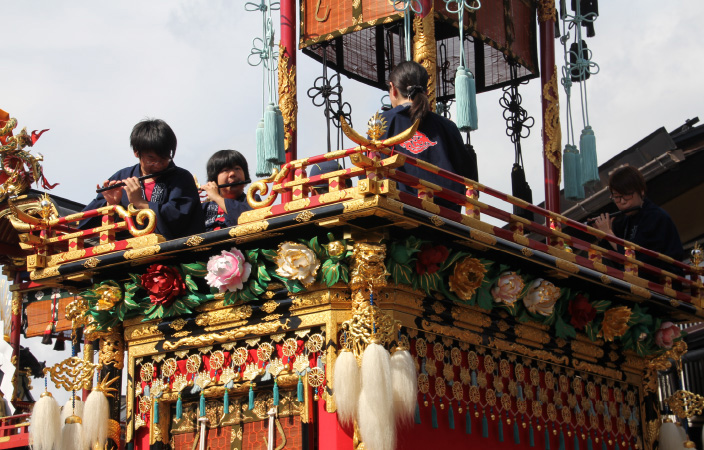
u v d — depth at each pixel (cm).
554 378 896
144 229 812
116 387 854
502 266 814
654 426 1002
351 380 691
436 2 1071
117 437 848
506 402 834
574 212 1486
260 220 743
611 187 1055
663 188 1530
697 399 1013
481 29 1124
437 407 770
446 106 1309
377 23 1088
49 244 866
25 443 1123
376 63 1277
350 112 1141
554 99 1215
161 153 897
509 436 830
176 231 877
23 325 1201
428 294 771
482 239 754
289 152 1112
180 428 810
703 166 1500
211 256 789
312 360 747
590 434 920
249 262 775
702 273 1027
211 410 800
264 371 766
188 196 895
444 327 786
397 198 695
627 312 935
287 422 759
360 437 704
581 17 1205
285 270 739
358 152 709
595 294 927
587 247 896
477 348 820
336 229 731
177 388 805
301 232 743
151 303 827
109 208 837
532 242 813
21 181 1126
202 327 808
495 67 1283
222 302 795
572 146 1189
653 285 955
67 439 821
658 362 1007
